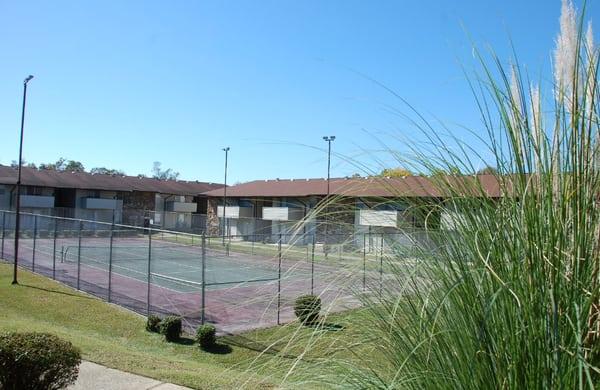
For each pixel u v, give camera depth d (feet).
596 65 5.86
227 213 158.40
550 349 5.07
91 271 75.87
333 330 6.94
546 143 5.82
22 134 60.64
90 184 169.48
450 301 5.95
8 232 132.46
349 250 7.36
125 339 37.73
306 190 143.02
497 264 5.58
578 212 5.38
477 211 6.07
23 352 13.56
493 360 5.43
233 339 36.19
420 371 5.94
